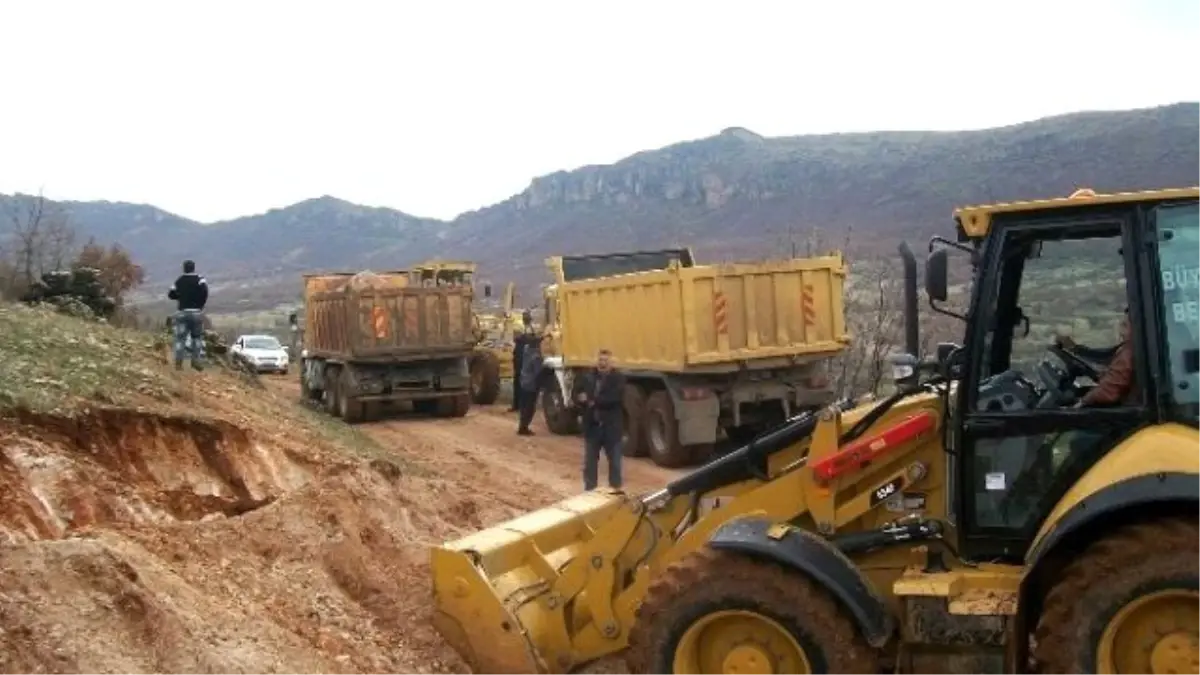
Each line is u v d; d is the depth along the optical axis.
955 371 6.07
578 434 21.20
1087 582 5.18
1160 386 5.48
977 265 5.93
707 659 6.09
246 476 10.59
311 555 8.59
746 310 17.02
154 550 7.53
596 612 7.07
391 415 25.00
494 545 7.23
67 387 10.16
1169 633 5.12
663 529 7.08
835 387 18.22
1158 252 5.52
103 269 31.03
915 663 5.83
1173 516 5.20
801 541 5.93
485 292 28.78
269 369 38.28
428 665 7.30
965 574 5.85
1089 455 5.68
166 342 20.20
